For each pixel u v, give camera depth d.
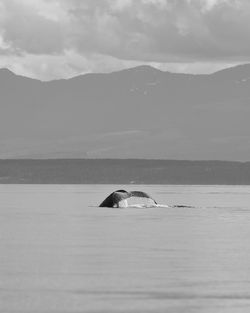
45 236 197.88
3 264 146.88
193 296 120.19
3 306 113.25
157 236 198.50
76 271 139.38
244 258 156.62
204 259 155.00
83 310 111.56
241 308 113.44
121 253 163.38
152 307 113.69
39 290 123.31
